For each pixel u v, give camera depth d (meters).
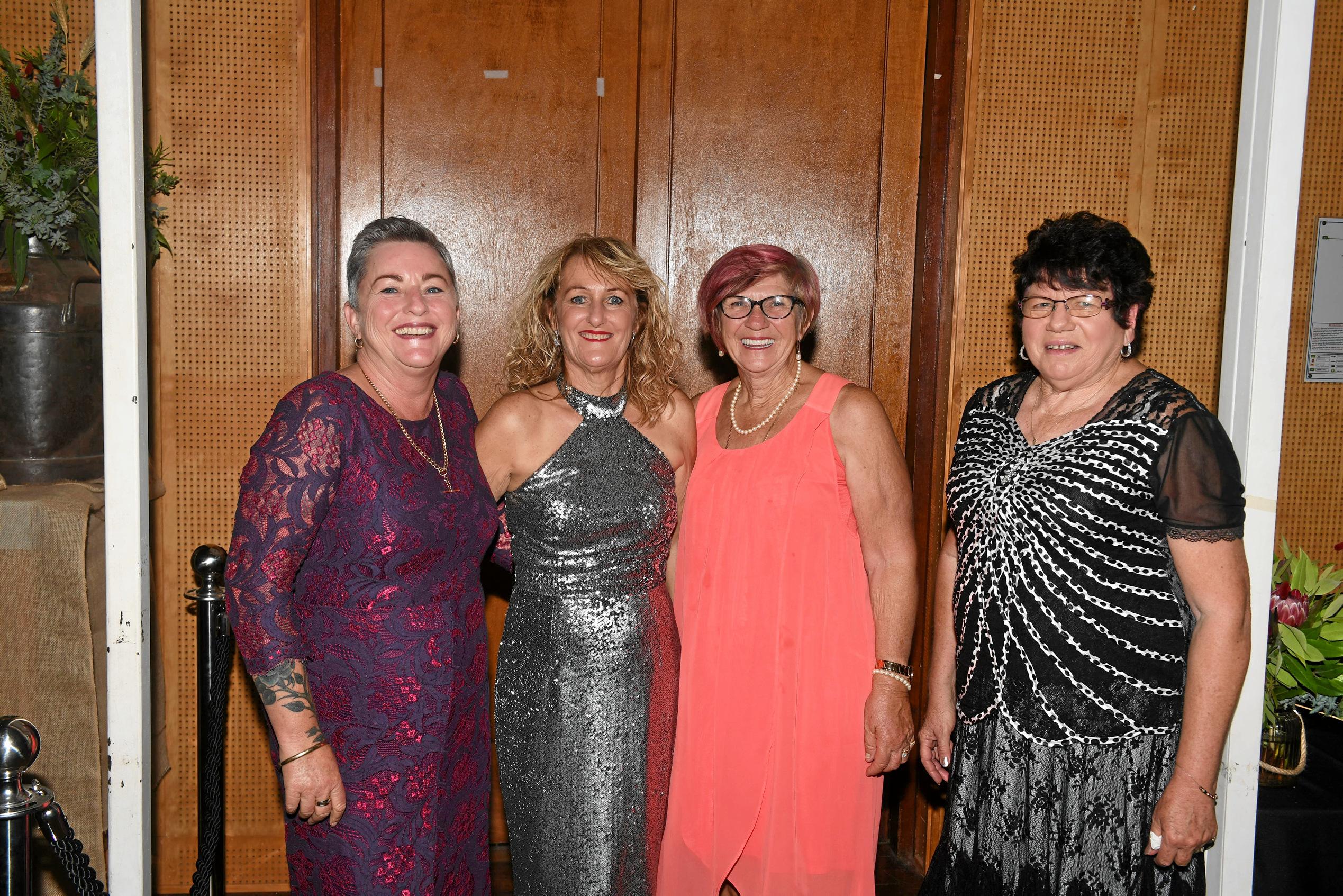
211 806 1.86
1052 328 1.52
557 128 2.70
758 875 1.88
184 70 2.49
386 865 1.55
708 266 2.77
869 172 2.78
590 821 1.83
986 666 1.60
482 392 2.75
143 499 1.34
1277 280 1.46
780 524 1.83
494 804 2.85
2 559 1.87
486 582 2.84
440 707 1.59
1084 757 1.51
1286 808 1.85
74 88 2.11
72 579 1.88
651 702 1.86
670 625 1.91
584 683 1.82
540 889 1.87
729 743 1.85
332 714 1.53
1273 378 1.47
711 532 1.87
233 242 2.54
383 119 2.65
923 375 2.77
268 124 2.52
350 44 2.62
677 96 2.73
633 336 1.88
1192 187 2.69
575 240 1.88
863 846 1.86
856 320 2.82
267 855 2.66
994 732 1.59
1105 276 1.48
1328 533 2.85
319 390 1.50
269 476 1.45
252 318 2.56
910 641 1.85
